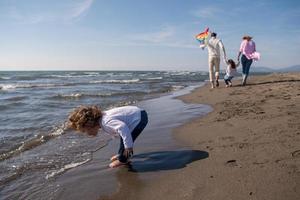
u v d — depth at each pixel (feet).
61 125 21.80
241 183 9.46
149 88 56.54
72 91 51.31
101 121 12.41
